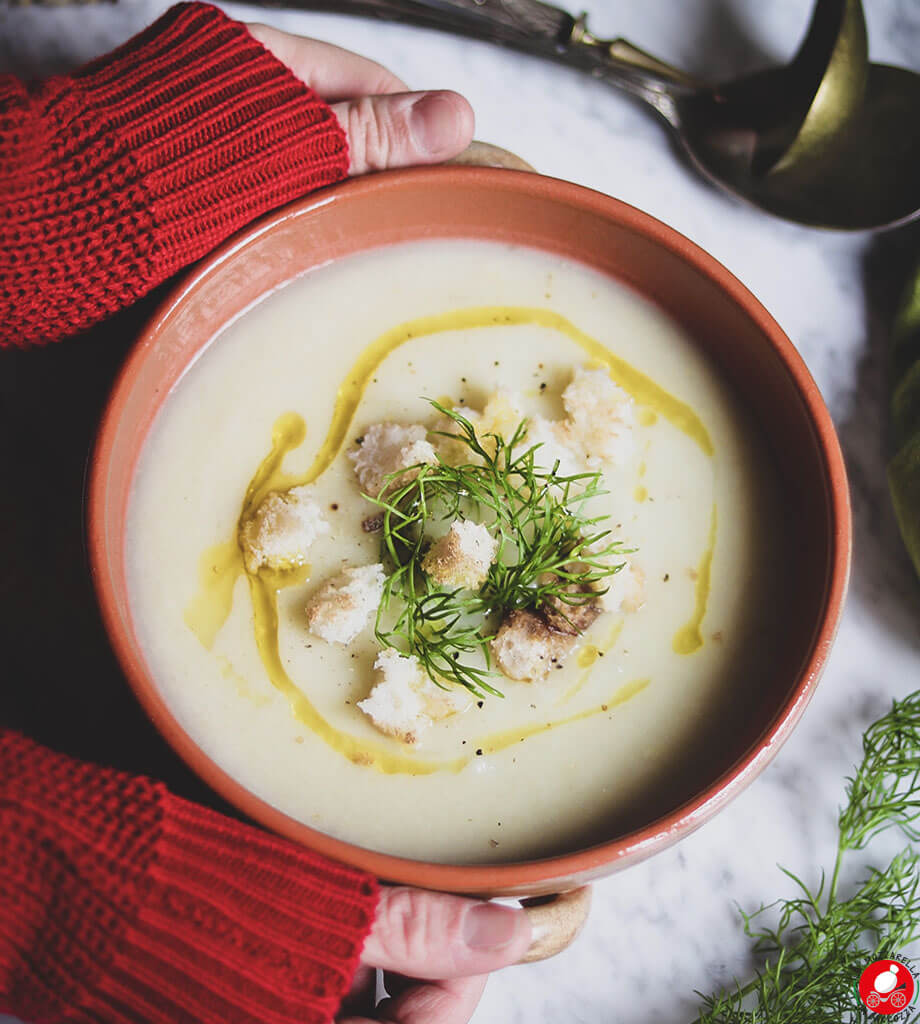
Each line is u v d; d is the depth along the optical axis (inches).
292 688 13.6
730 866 16.2
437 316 14.7
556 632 13.7
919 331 16.7
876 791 15.6
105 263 14.0
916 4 18.2
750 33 18.1
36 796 12.5
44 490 15.9
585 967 16.0
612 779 13.6
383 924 13.1
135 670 12.6
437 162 15.7
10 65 17.2
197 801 14.5
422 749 13.5
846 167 17.2
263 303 14.6
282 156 14.5
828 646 13.3
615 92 17.8
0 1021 13.0
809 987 15.0
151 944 12.5
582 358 14.8
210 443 14.3
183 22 14.7
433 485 13.7
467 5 17.0
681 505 14.4
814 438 13.9
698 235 17.6
